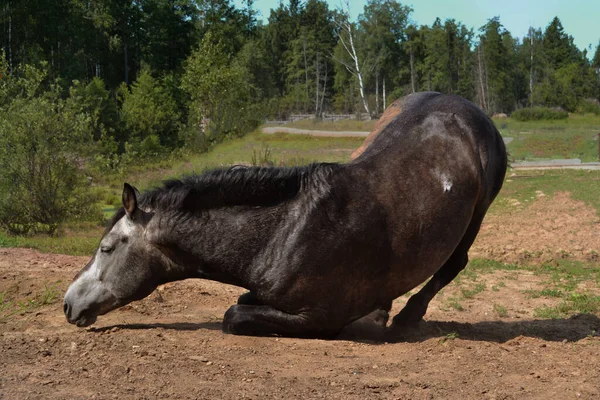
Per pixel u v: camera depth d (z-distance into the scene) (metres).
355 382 4.99
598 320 8.59
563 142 41.34
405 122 6.84
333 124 56.03
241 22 86.38
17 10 64.19
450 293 10.65
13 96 19.95
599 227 16.38
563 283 11.50
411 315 7.12
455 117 6.89
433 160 6.57
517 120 66.50
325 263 6.15
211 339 6.20
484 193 7.05
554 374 5.41
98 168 28.22
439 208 6.49
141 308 7.98
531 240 15.26
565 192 20.50
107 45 75.62
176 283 9.51
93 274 6.55
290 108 85.62
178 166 38.06
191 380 4.82
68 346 5.65
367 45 76.88
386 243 6.32
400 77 77.75
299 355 5.77
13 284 8.73
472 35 79.94
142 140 54.66
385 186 6.37
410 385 4.98
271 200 6.29
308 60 95.62
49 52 66.62
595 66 107.88
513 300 10.20
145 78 62.75
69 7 70.19
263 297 6.33
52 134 17.84
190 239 6.32
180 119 66.25
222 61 55.66
